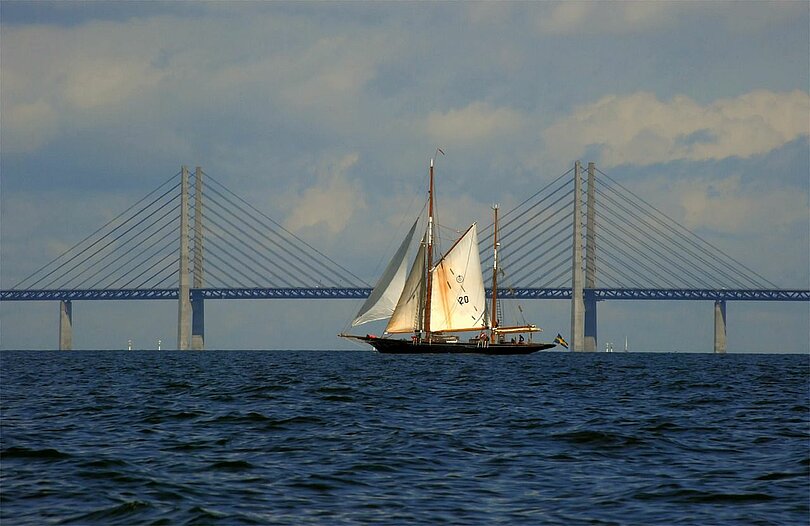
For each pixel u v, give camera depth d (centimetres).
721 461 9094
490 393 17625
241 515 6700
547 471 8488
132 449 9669
